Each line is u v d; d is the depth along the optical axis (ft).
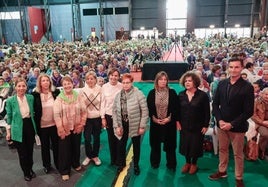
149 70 31.83
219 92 9.29
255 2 82.12
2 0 89.51
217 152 12.55
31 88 19.19
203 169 11.27
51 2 90.53
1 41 90.48
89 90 11.43
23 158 10.41
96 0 90.07
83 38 92.43
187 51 43.32
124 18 90.99
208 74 19.63
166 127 10.66
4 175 11.21
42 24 87.10
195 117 10.05
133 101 10.25
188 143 10.46
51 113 10.45
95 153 11.85
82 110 10.86
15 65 25.68
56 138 10.85
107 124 11.36
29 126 10.23
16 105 9.89
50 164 11.36
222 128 9.05
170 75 31.09
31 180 10.69
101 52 40.83
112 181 10.60
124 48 48.01
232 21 85.76
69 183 10.46
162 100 10.31
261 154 12.01
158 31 90.38
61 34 92.48
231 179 10.43
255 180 10.37
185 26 90.07
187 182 10.33
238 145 9.16
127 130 10.58
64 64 25.41
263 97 11.19
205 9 87.20
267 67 16.35
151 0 89.25
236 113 8.89
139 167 11.61
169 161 11.24
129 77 10.16
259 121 11.29
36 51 41.86
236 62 8.56
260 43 43.04
